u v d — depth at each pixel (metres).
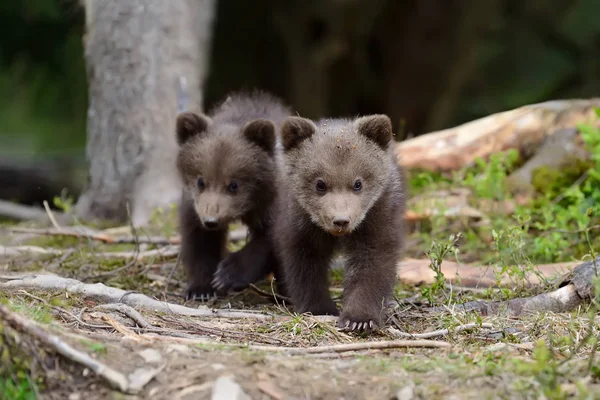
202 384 6.85
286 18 30.73
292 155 10.23
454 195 14.89
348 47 30.00
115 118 16.72
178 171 12.16
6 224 16.70
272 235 11.41
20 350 6.94
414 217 14.32
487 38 29.86
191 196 11.84
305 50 31.08
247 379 6.94
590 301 9.62
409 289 11.29
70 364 6.99
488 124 15.92
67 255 12.95
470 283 11.25
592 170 13.46
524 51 29.42
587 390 6.63
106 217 16.77
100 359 7.10
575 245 12.69
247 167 11.64
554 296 9.76
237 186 11.62
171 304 9.93
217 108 14.02
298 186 10.03
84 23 17.56
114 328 8.25
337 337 8.87
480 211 14.20
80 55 27.66
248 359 7.28
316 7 30.30
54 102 30.00
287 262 10.24
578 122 15.00
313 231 10.05
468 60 29.83
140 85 16.62
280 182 10.87
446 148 15.91
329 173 9.74
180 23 16.84
